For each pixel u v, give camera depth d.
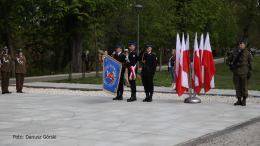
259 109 10.32
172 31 28.47
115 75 12.04
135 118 8.74
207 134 6.99
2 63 14.87
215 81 20.70
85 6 30.48
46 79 23.56
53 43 37.12
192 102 11.73
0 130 7.30
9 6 28.69
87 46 39.75
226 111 9.92
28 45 36.50
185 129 7.43
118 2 31.80
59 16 28.86
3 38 29.84
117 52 12.39
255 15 40.78
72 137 6.63
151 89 12.09
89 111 9.89
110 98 13.19
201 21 33.81
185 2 33.06
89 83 20.08
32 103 11.67
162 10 28.80
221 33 38.28
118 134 6.90
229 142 6.39
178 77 11.77
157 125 7.84
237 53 11.12
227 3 44.16
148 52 11.92
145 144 6.11
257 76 25.70
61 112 9.70
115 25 47.44
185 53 11.70
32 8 28.47
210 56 11.74
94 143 6.17
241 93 11.16
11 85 19.58
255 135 6.98
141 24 30.19
